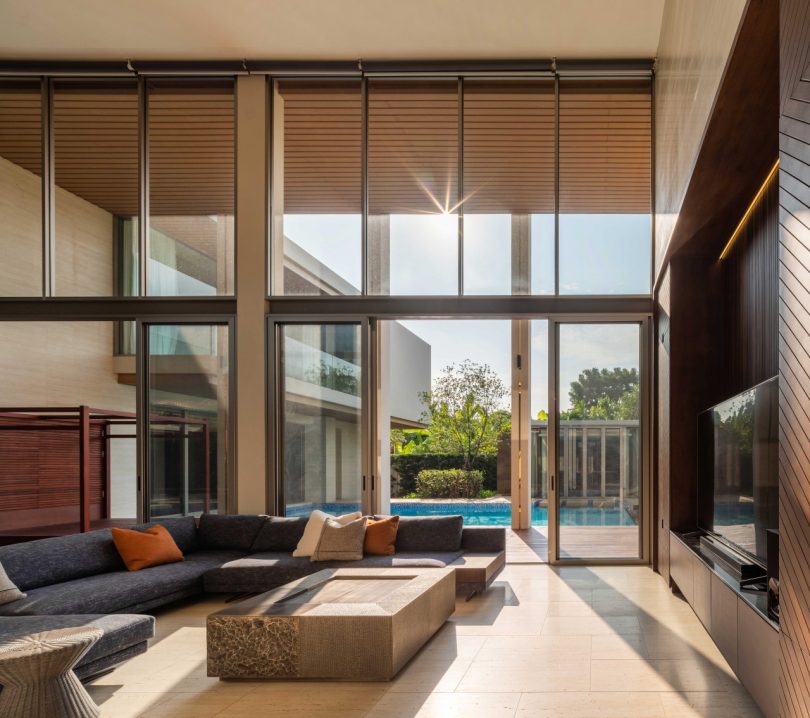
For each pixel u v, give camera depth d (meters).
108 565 5.57
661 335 6.79
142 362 7.44
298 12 6.43
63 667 3.10
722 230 5.65
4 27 6.68
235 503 7.20
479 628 4.77
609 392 7.30
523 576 6.61
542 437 9.99
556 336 7.37
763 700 2.94
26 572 4.91
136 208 7.62
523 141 7.50
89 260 7.64
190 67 7.32
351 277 7.46
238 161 7.43
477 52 7.10
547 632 4.66
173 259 7.53
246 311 7.34
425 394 11.92
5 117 7.78
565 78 7.43
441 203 7.48
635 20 6.48
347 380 7.34
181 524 6.45
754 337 5.13
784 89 2.54
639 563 7.11
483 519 11.76
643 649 4.26
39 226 7.85
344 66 7.29
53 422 9.76
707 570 4.18
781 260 2.59
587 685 3.63
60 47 7.06
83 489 7.92
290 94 7.61
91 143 7.65
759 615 2.98
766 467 3.46
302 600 4.20
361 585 4.67
